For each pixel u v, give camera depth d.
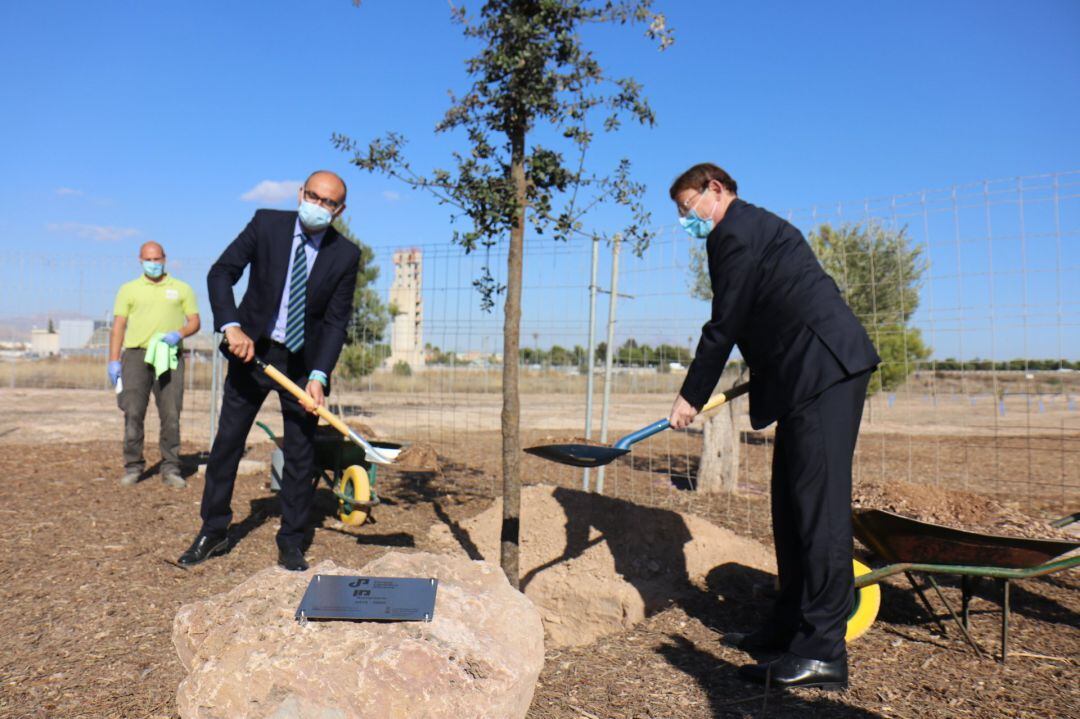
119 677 3.00
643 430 3.42
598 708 2.85
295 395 4.11
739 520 5.90
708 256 3.29
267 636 2.31
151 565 4.41
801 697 2.95
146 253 6.40
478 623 2.46
